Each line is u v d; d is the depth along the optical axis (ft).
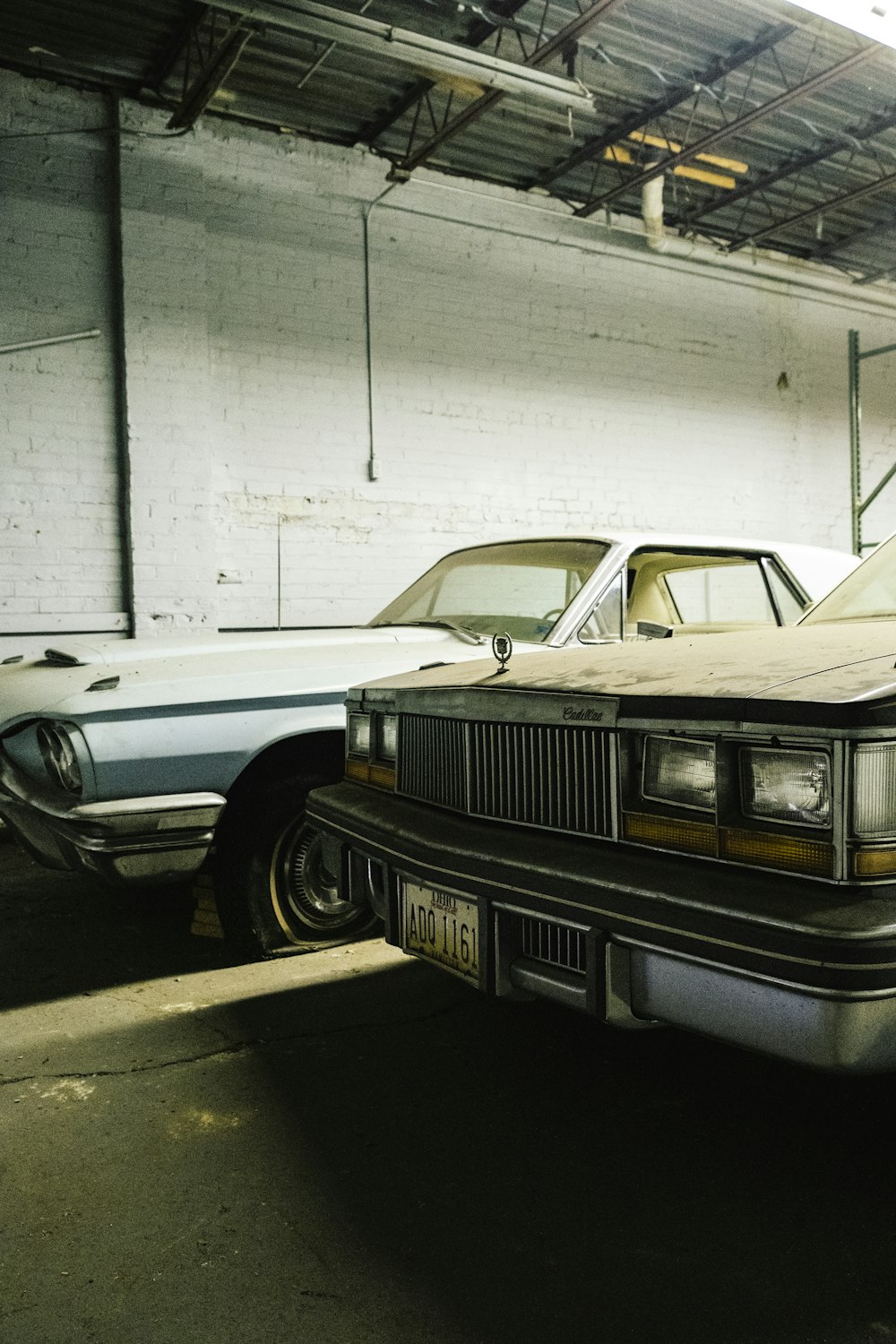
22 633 21.13
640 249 29.91
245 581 23.52
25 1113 6.89
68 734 8.96
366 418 25.09
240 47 18.15
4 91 20.75
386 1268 5.10
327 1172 6.06
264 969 9.89
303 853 10.26
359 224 24.93
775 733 4.86
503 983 6.16
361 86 22.30
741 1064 7.64
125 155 21.71
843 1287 4.91
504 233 27.25
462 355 26.61
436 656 10.87
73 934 11.23
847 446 35.58
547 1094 7.13
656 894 5.11
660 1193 5.79
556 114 24.07
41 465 21.25
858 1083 7.30
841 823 4.58
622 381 29.73
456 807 6.99
